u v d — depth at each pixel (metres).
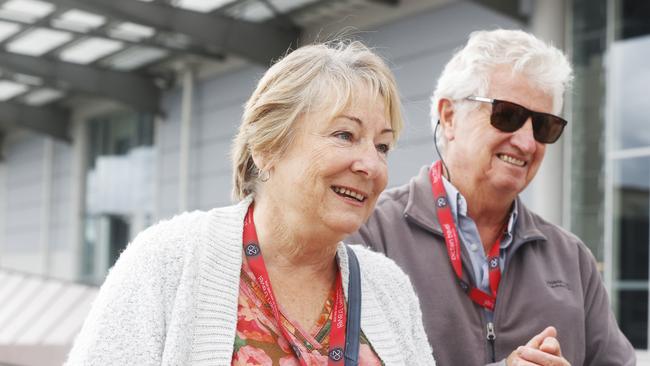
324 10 12.97
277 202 1.71
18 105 20.89
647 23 9.19
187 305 1.59
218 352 1.58
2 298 13.36
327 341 1.71
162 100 17.80
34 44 15.90
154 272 1.62
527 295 2.49
